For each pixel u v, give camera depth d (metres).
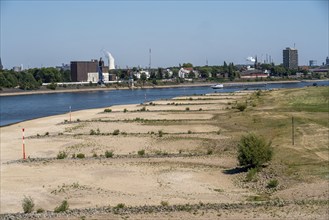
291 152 54.72
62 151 62.31
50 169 51.75
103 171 50.22
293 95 144.12
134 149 62.50
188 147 63.28
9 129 88.75
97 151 61.69
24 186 44.69
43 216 33.81
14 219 33.50
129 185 44.25
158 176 47.66
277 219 31.28
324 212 32.41
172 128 82.19
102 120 96.88
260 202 35.94
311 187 40.19
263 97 146.25
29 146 67.38
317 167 47.31
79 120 98.50
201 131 77.81
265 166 48.66
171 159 55.53
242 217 31.98
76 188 43.44
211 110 113.62
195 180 45.72
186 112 110.94
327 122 78.06
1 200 40.28
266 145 50.16
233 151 59.12
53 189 43.28
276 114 94.19
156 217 32.47
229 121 89.12
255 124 82.25
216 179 45.88
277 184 42.22
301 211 32.88
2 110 148.75
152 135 74.06
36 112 138.38
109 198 39.56
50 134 78.75
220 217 32.16
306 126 74.50
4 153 62.69
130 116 104.69
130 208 35.16
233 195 39.78
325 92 147.62
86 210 35.09
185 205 35.66
